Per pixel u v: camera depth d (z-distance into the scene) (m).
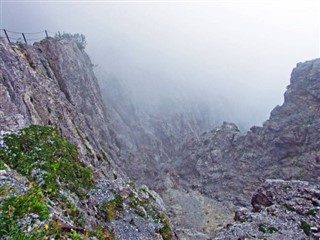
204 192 124.38
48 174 24.50
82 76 107.88
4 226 13.36
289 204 55.09
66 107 66.44
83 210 25.45
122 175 73.56
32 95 52.66
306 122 120.06
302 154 113.56
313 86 127.88
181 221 93.88
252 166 125.88
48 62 85.56
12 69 51.94
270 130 129.88
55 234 13.91
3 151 25.33
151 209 37.22
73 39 131.75
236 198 114.88
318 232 46.59
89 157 56.31
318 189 57.84
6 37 68.94
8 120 34.09
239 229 50.16
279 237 46.12
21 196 15.69
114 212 32.16
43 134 31.30
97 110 111.25
